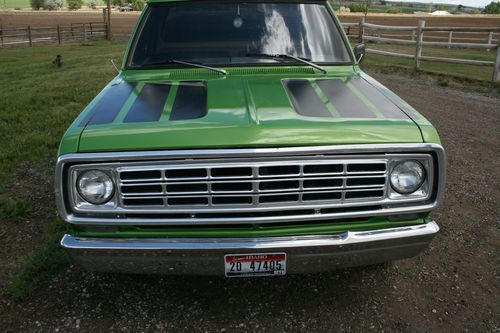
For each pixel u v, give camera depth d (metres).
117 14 69.94
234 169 2.22
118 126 2.33
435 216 3.93
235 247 2.29
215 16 3.62
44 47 21.30
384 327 2.61
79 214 2.29
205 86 2.97
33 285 2.91
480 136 6.25
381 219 2.43
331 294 2.90
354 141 2.26
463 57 14.81
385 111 2.56
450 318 2.68
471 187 4.53
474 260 3.27
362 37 14.79
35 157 5.19
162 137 2.22
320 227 2.39
